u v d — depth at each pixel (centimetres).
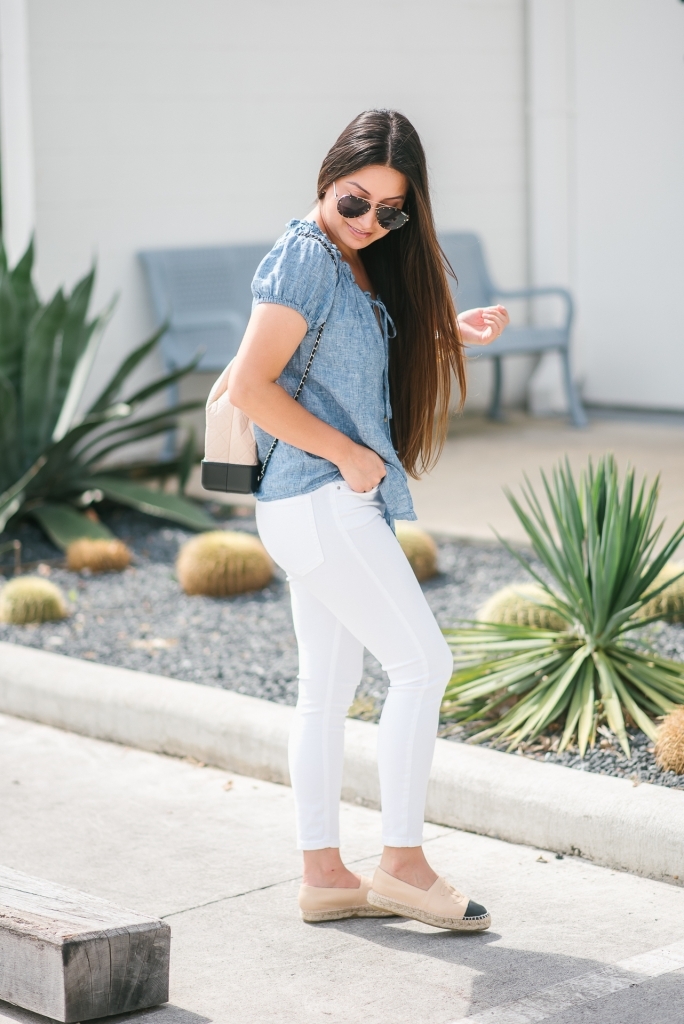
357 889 289
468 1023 242
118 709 416
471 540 626
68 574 608
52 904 262
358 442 273
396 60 913
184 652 484
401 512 278
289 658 469
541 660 394
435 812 347
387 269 283
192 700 404
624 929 281
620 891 301
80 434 652
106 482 685
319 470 269
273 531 274
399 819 279
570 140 964
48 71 787
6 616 531
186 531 686
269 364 257
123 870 320
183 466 721
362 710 403
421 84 926
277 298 256
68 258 809
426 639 274
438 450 298
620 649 398
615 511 383
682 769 339
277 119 873
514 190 980
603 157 949
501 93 962
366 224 261
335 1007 252
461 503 701
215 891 308
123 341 833
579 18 944
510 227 982
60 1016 243
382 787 281
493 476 765
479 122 955
